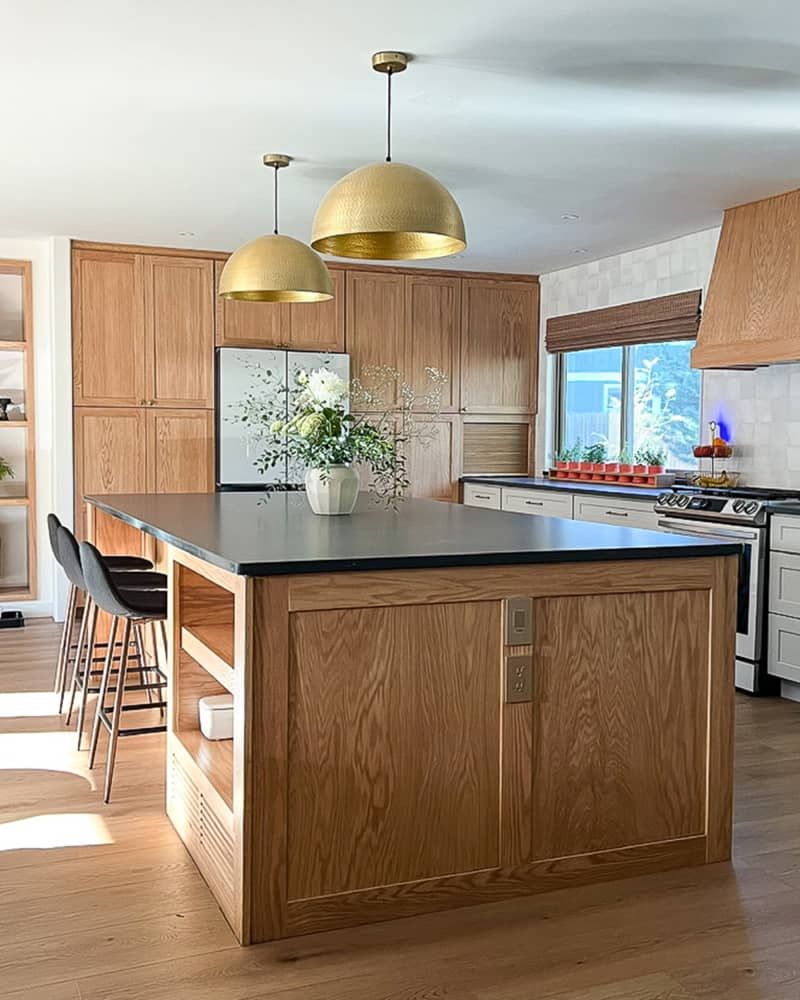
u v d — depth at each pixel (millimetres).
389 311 7270
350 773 2484
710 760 2893
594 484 6707
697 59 3342
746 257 5281
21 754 3832
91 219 5848
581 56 3314
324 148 4355
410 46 3230
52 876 2764
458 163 4562
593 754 2758
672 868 2863
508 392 7695
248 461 6742
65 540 3943
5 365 6805
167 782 3246
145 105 3801
